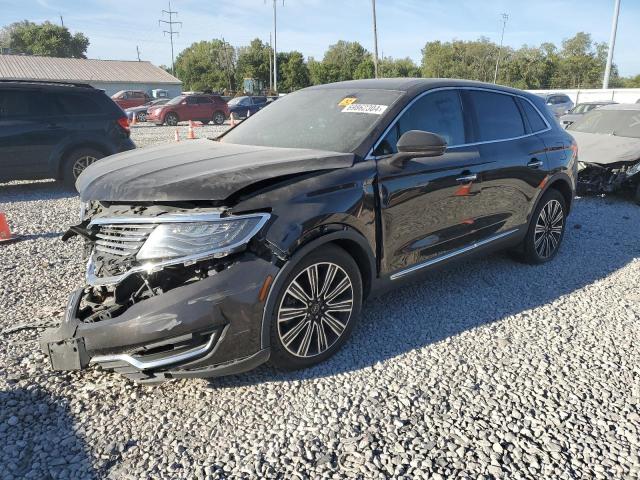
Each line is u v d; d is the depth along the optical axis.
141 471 2.37
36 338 3.55
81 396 2.92
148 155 3.53
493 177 4.30
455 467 2.40
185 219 2.67
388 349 3.48
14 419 2.69
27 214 7.27
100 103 9.09
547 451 2.52
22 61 50.16
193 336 2.65
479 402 2.90
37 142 8.53
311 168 3.10
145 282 2.69
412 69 97.88
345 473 2.36
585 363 3.34
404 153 3.44
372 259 3.39
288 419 2.74
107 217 2.90
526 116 4.97
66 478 2.32
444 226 3.94
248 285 2.73
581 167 8.29
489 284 4.68
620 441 2.60
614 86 92.75
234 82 89.62
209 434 2.62
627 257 5.52
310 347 3.18
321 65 86.38
